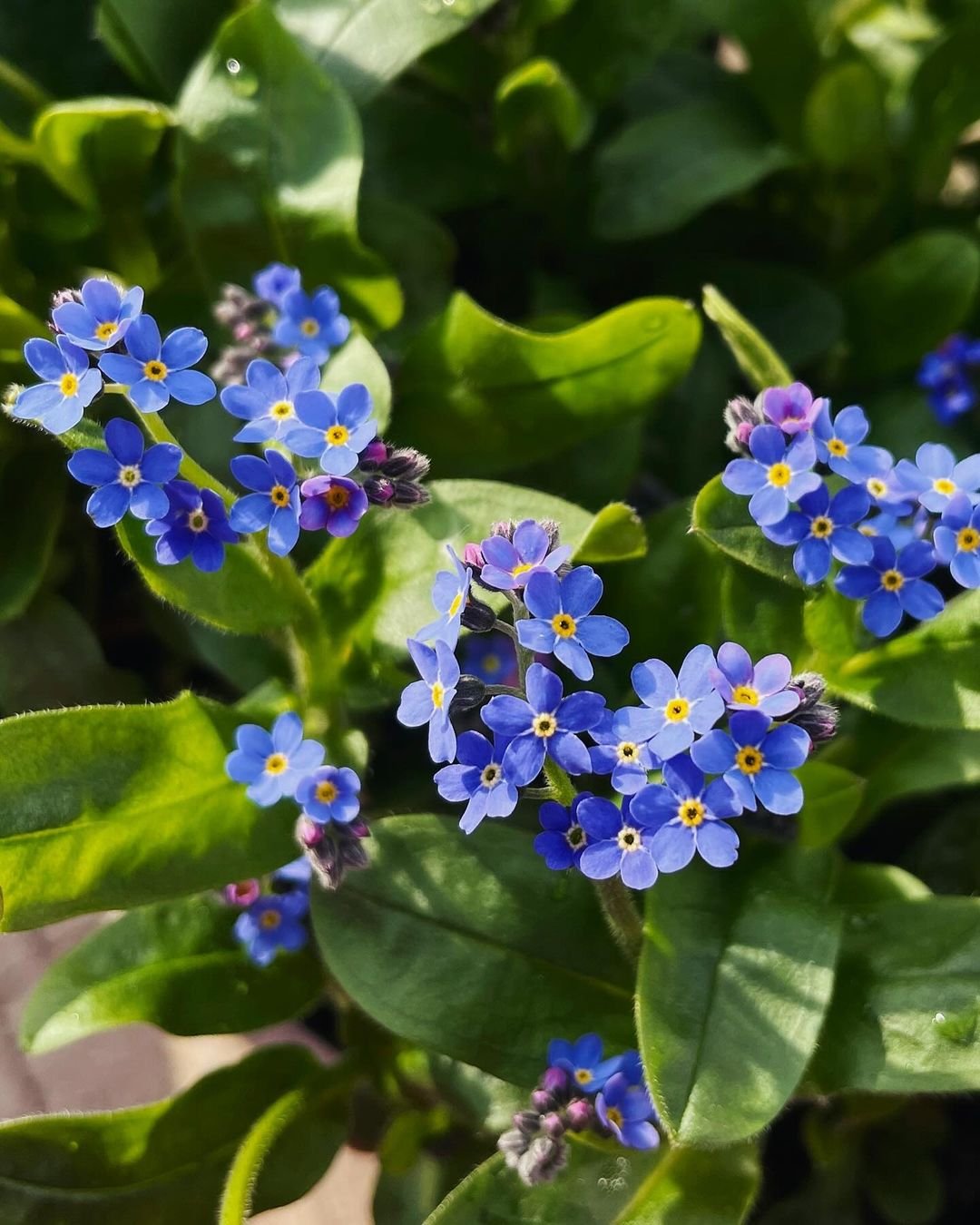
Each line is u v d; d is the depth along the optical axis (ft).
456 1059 0.62
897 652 0.65
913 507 0.63
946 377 0.81
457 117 0.84
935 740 0.70
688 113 0.87
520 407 0.72
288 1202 0.67
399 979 0.63
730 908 0.63
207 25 0.79
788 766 0.55
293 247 0.73
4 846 0.61
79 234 0.78
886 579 0.61
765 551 0.62
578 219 0.87
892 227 0.91
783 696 0.55
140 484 0.57
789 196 0.92
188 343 0.57
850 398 0.87
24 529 0.74
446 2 0.76
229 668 0.73
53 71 0.83
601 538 0.63
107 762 0.62
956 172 1.03
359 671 0.68
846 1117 0.73
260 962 0.67
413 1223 0.67
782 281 0.84
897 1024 0.62
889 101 0.93
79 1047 0.78
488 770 0.56
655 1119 0.63
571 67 0.84
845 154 0.85
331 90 0.72
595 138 0.91
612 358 0.70
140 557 0.63
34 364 0.56
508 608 0.71
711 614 0.69
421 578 0.66
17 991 0.79
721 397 0.83
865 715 0.71
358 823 0.61
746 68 0.89
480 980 0.63
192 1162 0.67
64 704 0.75
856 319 0.85
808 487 0.58
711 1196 0.62
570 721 0.55
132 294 0.57
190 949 0.68
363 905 0.63
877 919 0.64
